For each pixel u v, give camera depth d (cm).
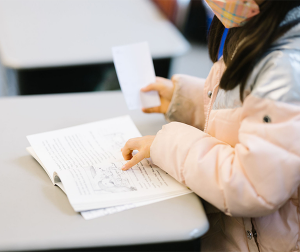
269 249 74
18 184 71
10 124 94
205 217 62
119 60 99
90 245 57
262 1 65
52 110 103
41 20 169
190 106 102
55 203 65
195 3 308
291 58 62
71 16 176
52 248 56
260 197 62
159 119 102
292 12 63
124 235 58
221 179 64
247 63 64
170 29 168
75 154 80
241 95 67
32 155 80
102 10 186
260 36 63
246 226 75
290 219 72
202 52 316
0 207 64
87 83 146
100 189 68
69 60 134
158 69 150
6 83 162
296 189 67
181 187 70
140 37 155
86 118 99
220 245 76
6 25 162
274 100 61
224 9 67
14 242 56
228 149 69
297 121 60
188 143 70
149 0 208
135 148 78
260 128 62
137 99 100
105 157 79
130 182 71
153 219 61
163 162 72
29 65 130
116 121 96
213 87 86
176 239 58
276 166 61
